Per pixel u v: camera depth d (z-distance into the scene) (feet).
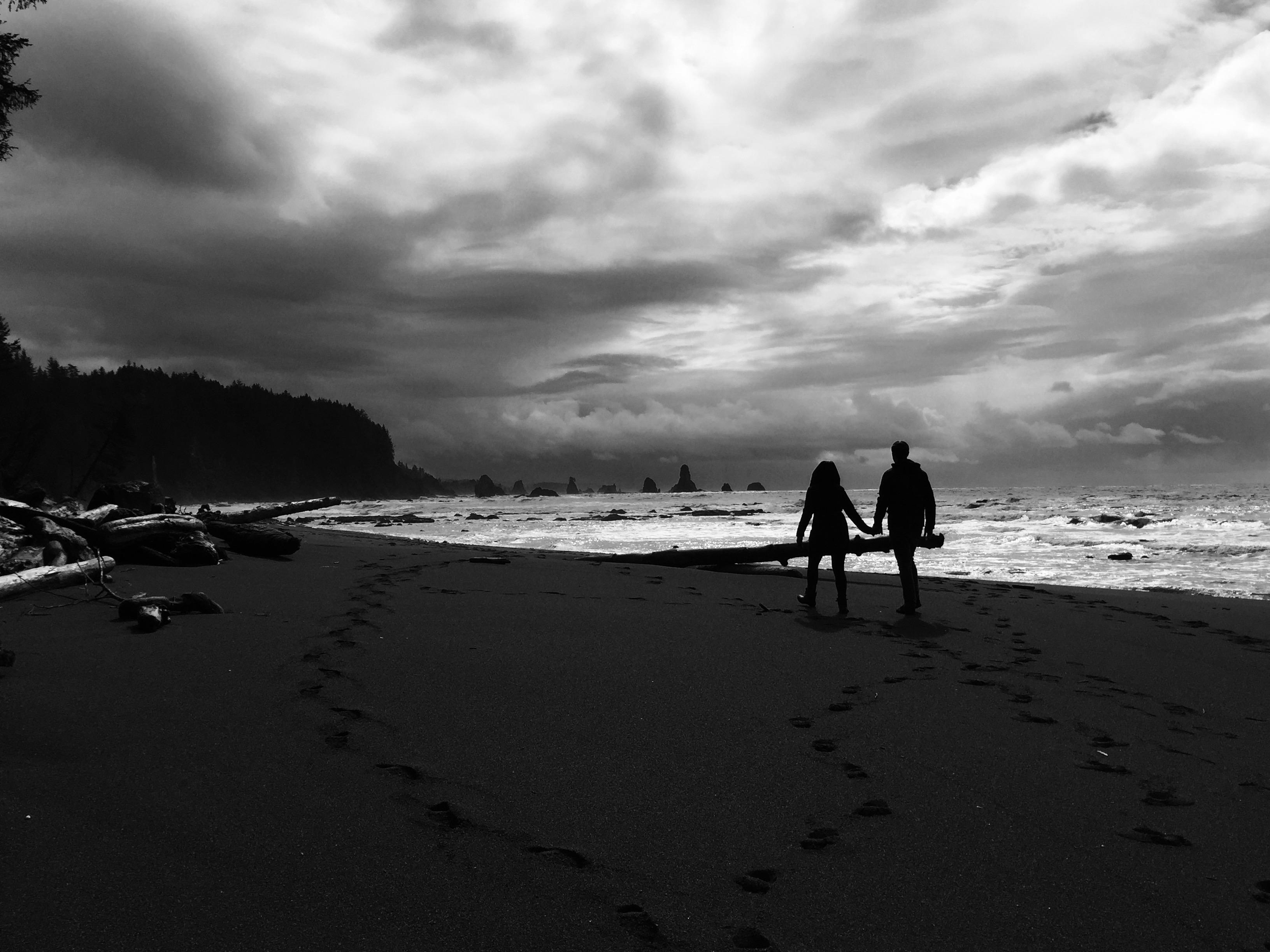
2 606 26.32
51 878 9.89
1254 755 16.30
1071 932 9.62
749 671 21.54
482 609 28.99
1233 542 81.61
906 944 9.26
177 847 10.83
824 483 31.48
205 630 23.47
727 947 9.05
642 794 13.33
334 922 9.22
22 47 58.85
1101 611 33.91
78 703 16.51
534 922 9.40
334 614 26.73
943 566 63.41
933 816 12.81
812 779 14.23
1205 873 11.20
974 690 20.40
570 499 577.02
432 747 15.08
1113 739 16.89
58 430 345.92
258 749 14.53
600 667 21.34
